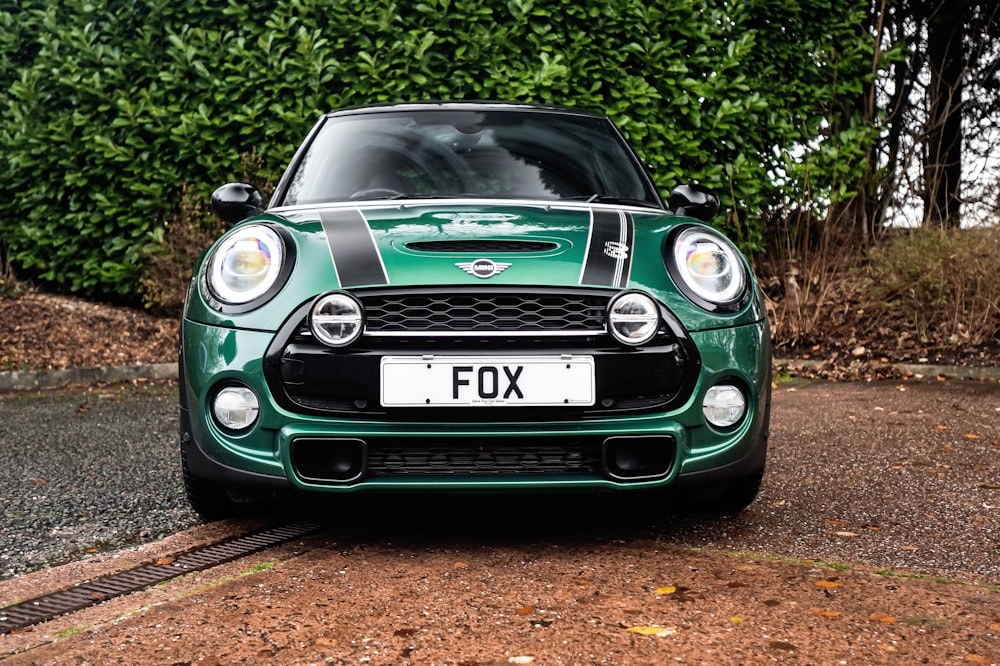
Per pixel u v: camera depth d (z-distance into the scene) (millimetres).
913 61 8641
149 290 7355
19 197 7754
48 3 7523
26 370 6516
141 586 2594
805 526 3139
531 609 2371
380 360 2666
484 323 2689
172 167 7297
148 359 7000
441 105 4008
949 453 4191
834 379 6258
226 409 2789
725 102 7102
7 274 7805
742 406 2873
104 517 3328
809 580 2582
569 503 3441
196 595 2496
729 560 2766
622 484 2744
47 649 2178
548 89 6859
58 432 4895
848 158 7570
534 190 3512
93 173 7375
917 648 2135
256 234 2879
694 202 3734
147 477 3904
